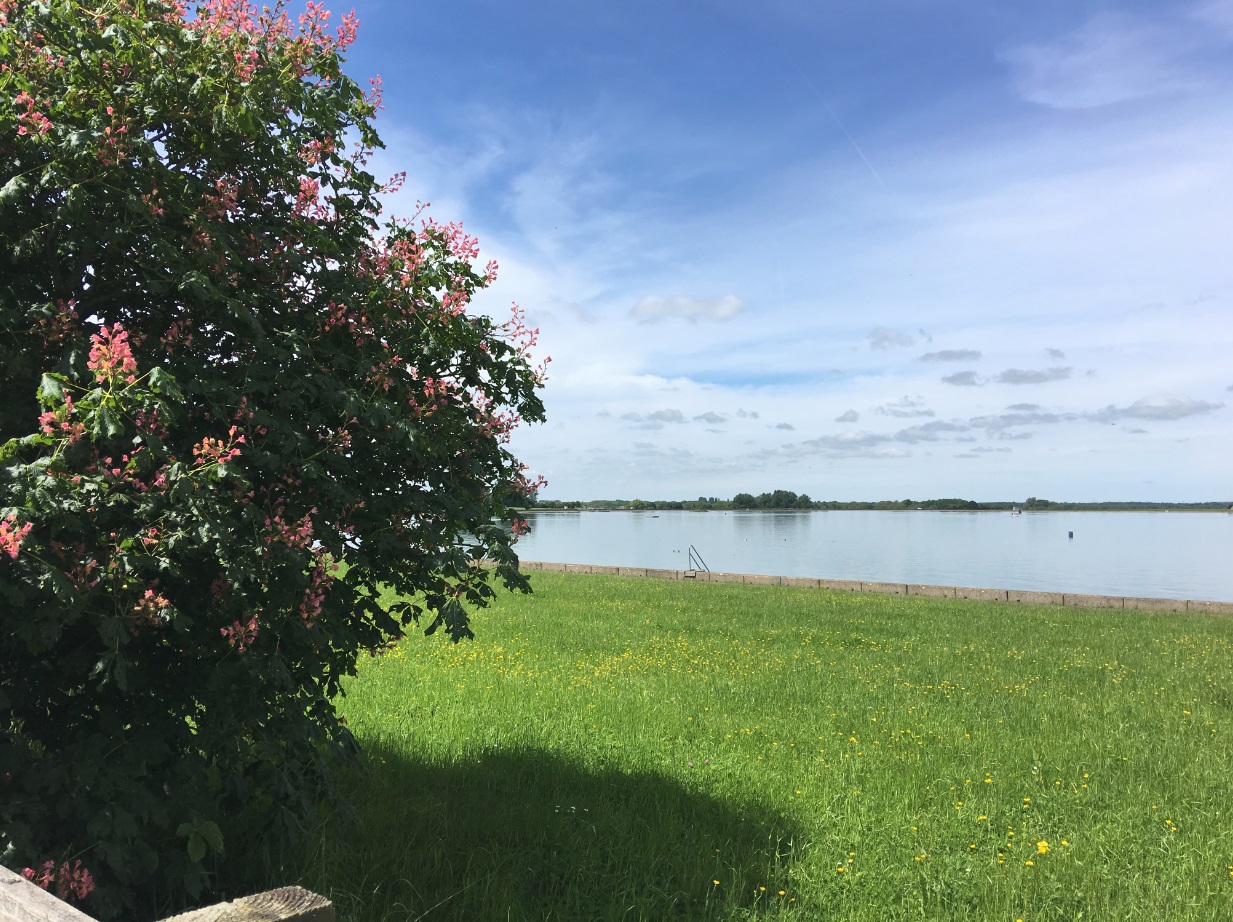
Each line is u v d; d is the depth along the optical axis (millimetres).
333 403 4086
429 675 9594
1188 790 6117
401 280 4504
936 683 10266
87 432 3270
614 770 6309
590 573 29828
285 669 3678
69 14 3746
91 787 3451
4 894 1875
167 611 3355
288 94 4102
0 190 3398
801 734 7566
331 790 4480
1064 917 4262
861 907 4324
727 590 23016
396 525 4324
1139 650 13273
